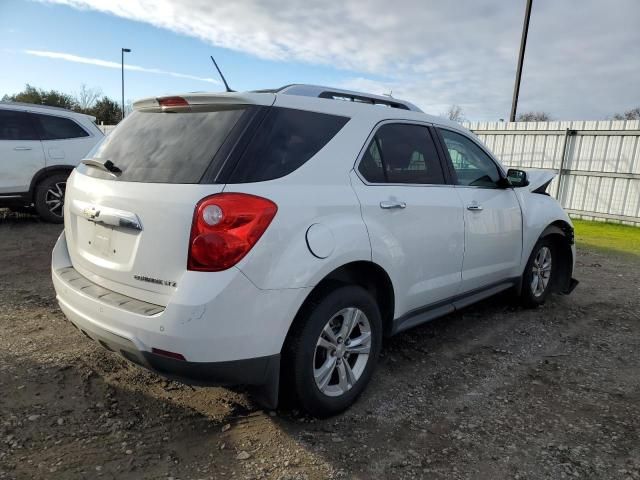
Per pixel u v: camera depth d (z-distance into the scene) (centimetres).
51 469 235
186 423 278
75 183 302
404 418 293
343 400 290
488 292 429
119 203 257
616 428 288
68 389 306
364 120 314
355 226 282
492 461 254
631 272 691
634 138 1177
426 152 360
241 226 233
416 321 353
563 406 312
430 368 362
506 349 401
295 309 253
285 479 236
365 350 304
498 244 420
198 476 236
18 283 509
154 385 317
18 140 784
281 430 275
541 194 500
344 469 245
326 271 263
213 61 311
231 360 236
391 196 313
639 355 396
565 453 262
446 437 275
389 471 244
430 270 348
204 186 237
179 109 285
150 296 244
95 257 277
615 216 1221
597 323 469
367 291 303
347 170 293
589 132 1250
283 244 246
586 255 812
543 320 473
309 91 319
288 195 254
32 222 838
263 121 262
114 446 255
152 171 258
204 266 229
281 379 268
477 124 1477
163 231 238
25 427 265
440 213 349
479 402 314
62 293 285
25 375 320
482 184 410
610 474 246
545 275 507
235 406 297
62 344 368
